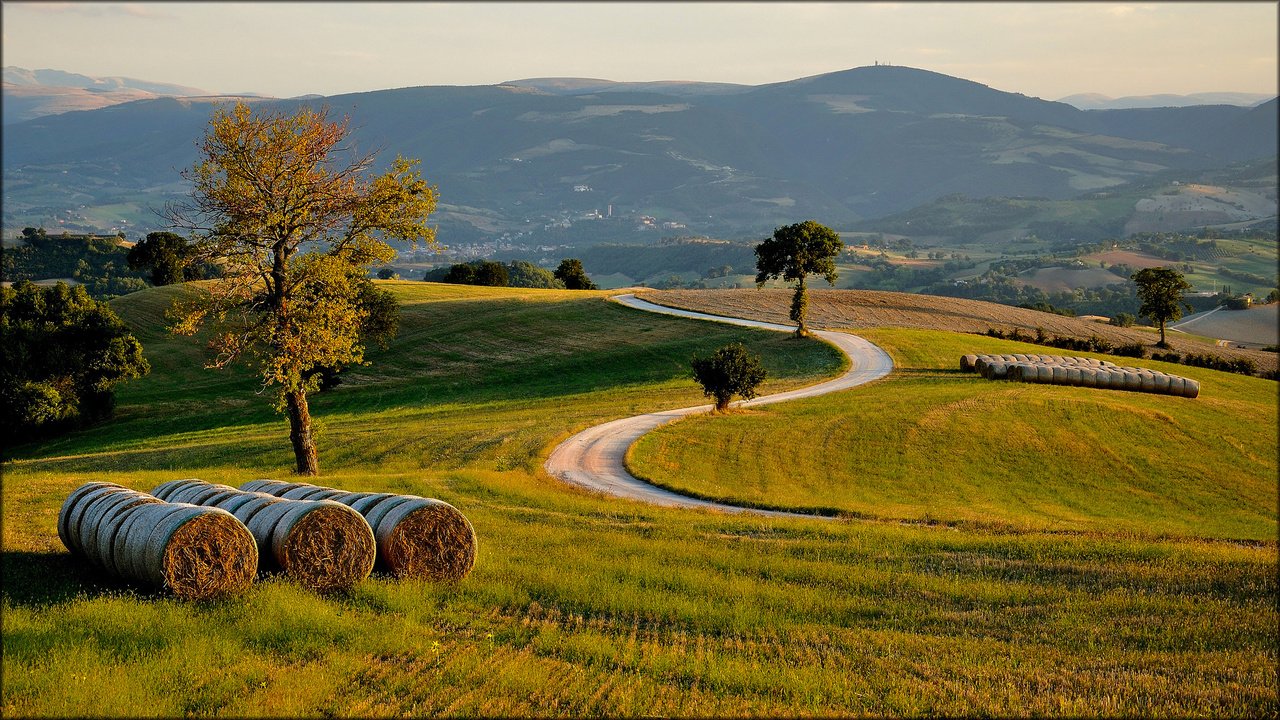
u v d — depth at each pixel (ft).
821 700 34.65
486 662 36.81
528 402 190.70
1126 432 150.82
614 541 62.95
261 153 96.12
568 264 513.04
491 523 69.82
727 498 99.81
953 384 188.65
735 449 131.85
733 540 65.57
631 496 100.83
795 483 116.37
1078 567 58.03
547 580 49.57
